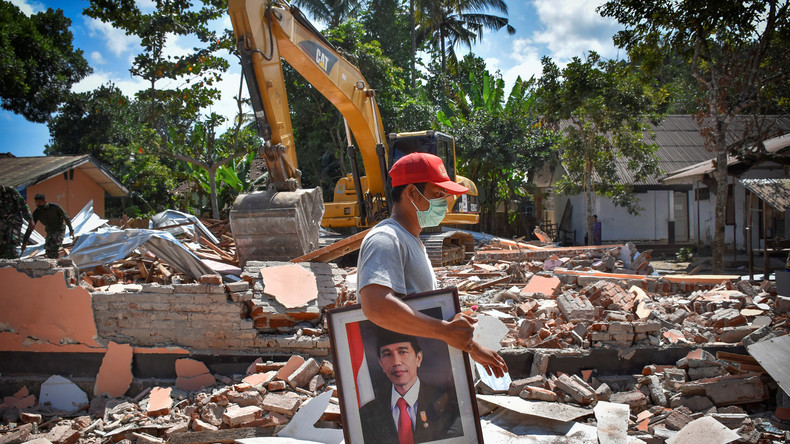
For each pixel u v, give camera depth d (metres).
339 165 26.06
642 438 3.95
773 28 12.24
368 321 2.23
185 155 19.31
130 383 5.51
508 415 4.28
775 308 6.25
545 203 29.72
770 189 8.98
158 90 17.44
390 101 24.31
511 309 6.88
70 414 5.25
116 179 20.91
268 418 4.39
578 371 5.14
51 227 8.80
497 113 24.36
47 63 21.30
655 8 12.69
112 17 16.05
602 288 6.85
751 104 12.68
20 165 18.17
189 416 4.72
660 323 5.66
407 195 2.33
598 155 18.75
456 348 2.14
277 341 5.45
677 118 25.69
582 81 17.36
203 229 11.44
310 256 7.88
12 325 5.77
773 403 4.47
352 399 2.21
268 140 7.89
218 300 5.53
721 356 5.02
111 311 5.70
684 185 21.80
